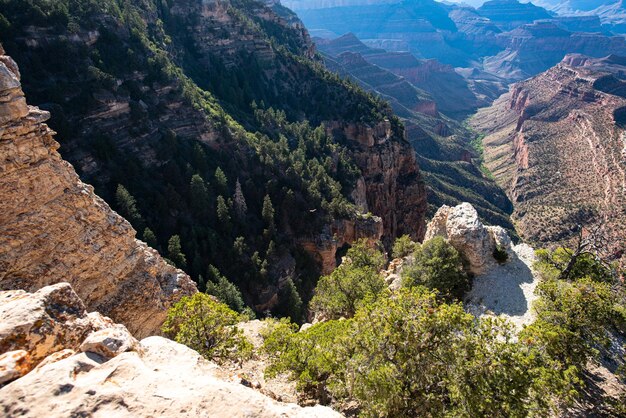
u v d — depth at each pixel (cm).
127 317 3259
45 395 1054
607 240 13600
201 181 7319
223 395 1175
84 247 2933
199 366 1537
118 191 6209
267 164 9200
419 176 15225
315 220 8700
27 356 1279
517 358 2277
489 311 3988
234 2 19062
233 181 8688
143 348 1551
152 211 6938
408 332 2427
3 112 2462
